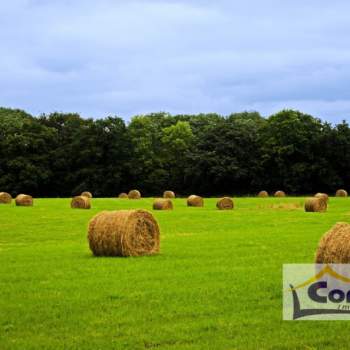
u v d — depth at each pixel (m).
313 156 169.12
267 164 174.38
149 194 179.38
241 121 194.38
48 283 26.72
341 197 130.12
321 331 18.47
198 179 175.62
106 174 174.62
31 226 61.59
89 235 36.91
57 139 182.88
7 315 20.62
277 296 23.30
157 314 20.50
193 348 16.84
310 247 40.16
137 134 186.00
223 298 22.97
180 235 51.41
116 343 17.34
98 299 23.00
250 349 16.75
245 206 99.06
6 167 172.62
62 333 18.39
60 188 177.12
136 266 31.84
